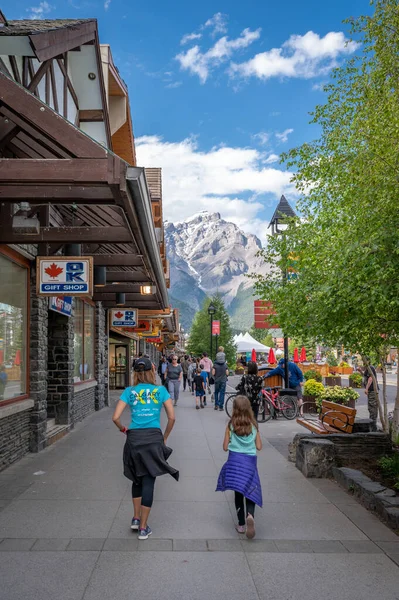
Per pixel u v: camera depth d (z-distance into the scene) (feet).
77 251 33.04
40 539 17.40
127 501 21.94
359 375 104.58
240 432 18.52
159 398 18.38
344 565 15.56
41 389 33.78
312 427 32.35
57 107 30.99
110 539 17.48
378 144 22.40
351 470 25.32
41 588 13.80
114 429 43.78
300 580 14.52
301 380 52.06
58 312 39.40
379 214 21.94
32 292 33.06
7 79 17.47
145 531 17.54
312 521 19.69
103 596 13.42
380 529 18.80
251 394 40.27
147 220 22.95
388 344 29.07
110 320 68.13
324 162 28.45
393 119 22.18
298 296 28.25
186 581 14.35
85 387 50.55
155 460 17.72
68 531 18.21
